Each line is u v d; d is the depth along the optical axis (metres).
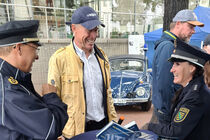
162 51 1.99
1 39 1.03
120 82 4.55
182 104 1.27
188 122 1.19
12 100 0.97
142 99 4.25
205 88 1.24
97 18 1.76
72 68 1.80
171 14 2.95
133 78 4.67
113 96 4.26
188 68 1.31
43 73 5.94
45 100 1.17
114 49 7.95
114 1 11.38
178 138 1.25
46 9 8.55
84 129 1.84
